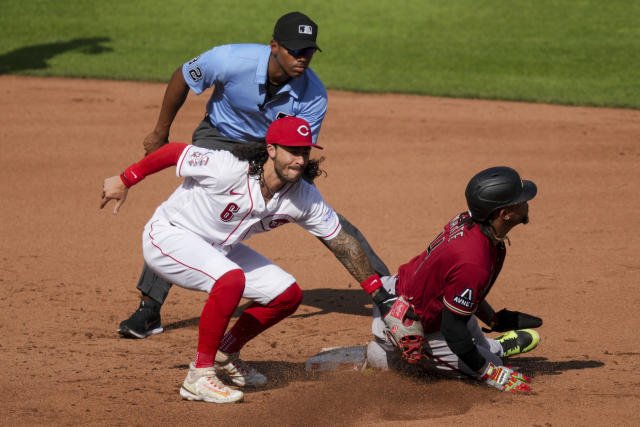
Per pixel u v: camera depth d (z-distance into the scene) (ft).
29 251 104.17
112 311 84.28
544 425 53.67
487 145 168.45
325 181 141.38
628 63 259.39
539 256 101.71
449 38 297.12
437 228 114.21
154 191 135.23
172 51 274.16
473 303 56.65
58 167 148.56
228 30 304.09
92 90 222.07
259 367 68.49
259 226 60.54
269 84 72.79
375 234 111.55
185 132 177.99
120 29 303.68
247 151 57.16
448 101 215.72
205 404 58.90
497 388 61.00
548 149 164.45
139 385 63.16
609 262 98.48
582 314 81.92
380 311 61.57
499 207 55.57
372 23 317.63
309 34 69.26
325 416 56.49
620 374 65.36
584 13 325.62
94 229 114.21
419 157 158.71
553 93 223.10
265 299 60.64
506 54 274.36
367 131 181.68
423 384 63.00
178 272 59.21
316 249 107.24
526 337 69.15
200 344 58.85
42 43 282.77
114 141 169.07
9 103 204.33
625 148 164.66
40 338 75.61
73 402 58.90
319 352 70.85
